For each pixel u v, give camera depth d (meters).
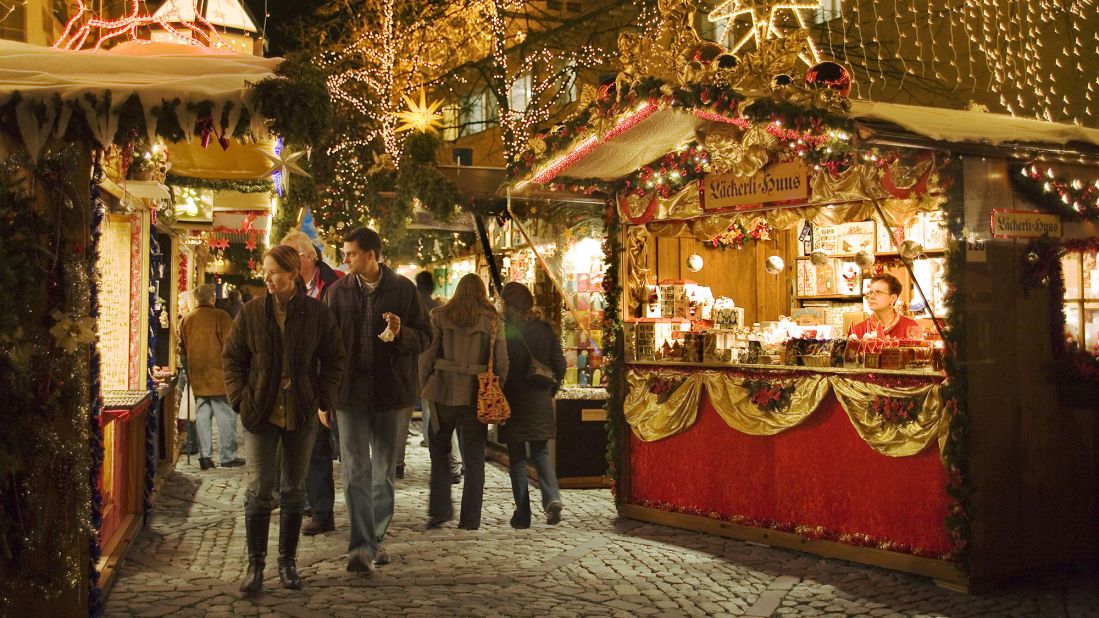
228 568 6.62
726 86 6.38
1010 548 6.34
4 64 4.81
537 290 13.05
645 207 8.52
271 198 11.88
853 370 6.91
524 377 8.05
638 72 7.01
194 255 17.20
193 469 11.11
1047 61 14.34
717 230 8.15
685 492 8.12
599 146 7.71
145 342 8.09
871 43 16.66
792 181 7.38
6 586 4.62
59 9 12.16
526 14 22.03
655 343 8.61
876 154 6.66
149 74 4.96
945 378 6.33
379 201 14.22
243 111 4.76
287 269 5.95
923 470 6.52
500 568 6.68
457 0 22.56
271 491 6.02
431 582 6.29
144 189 7.80
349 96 19.33
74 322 4.79
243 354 6.00
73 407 4.84
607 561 6.95
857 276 9.44
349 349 6.48
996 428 6.32
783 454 7.42
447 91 24.33
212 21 10.78
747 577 6.57
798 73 6.45
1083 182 6.84
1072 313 6.78
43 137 4.55
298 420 5.96
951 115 6.65
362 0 23.39
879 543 6.77
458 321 7.83
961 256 6.22
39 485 4.75
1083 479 6.76
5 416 4.53
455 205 12.32
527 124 21.00
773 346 7.73
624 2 19.72
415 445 13.05
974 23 15.41
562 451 10.03
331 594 5.97
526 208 12.23
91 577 5.06
